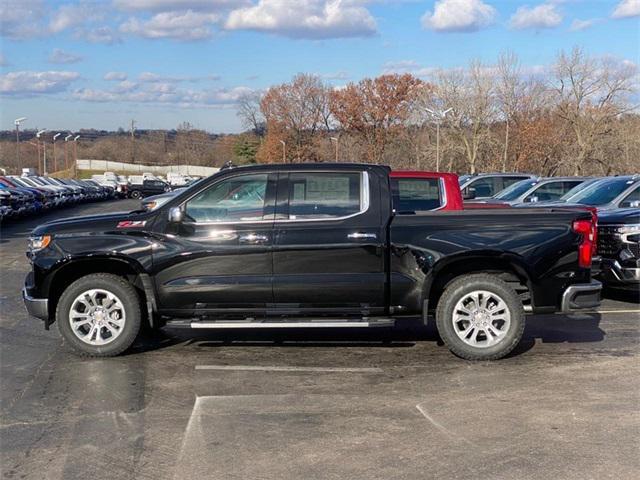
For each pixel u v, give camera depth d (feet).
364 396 18.35
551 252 21.66
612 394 18.37
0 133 384.27
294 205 22.12
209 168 383.24
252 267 21.88
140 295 22.84
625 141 154.30
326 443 15.12
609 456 14.32
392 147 252.01
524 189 58.39
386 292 21.81
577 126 158.61
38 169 310.45
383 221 21.86
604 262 30.71
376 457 14.35
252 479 13.37
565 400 17.88
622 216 30.66
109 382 19.72
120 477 13.48
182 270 22.02
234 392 18.76
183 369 21.04
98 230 22.31
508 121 169.27
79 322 22.40
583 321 27.66
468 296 21.70
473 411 17.10
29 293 22.58
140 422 16.49
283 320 21.97
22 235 69.51
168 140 419.33
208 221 22.15
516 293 21.66
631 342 24.11
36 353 22.99
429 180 28.68
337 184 22.20
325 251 21.74
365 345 23.98
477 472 13.58
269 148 300.81
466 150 170.71
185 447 14.96
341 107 265.34
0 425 16.31
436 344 24.09
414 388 19.01
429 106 181.16
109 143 413.18
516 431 15.74
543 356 22.34
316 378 20.04
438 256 21.56
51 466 14.02
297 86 295.28
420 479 13.30
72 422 16.51
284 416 16.85
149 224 22.25
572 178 55.67
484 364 21.44
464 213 22.04
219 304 22.08
